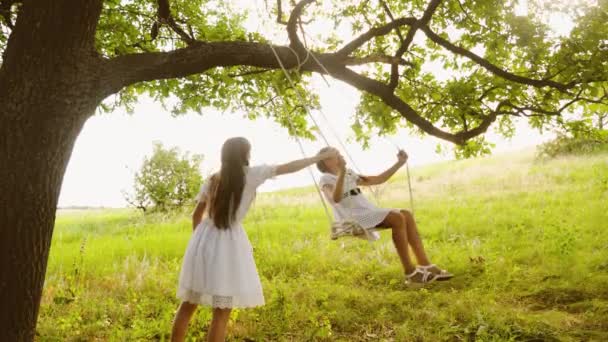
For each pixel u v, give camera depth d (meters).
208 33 6.81
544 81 5.48
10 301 3.29
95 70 3.68
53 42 3.42
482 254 7.86
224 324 3.76
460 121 6.18
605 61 5.25
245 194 3.88
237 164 3.86
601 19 5.33
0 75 3.47
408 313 5.44
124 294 6.54
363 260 8.09
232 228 3.84
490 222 10.58
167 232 13.34
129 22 6.91
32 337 3.46
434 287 6.59
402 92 6.41
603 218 9.43
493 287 6.20
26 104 3.37
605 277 6.08
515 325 4.82
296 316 5.33
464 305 5.49
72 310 5.54
